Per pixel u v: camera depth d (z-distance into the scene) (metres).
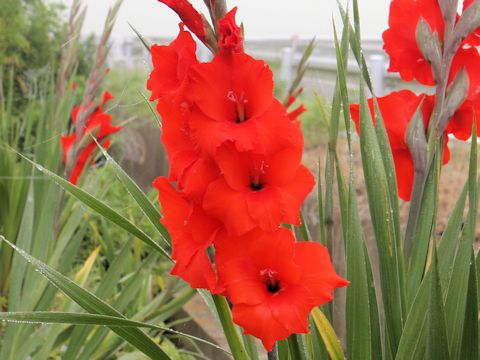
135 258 2.18
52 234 1.60
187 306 2.14
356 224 0.78
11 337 1.39
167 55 0.70
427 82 0.92
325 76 4.12
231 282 0.67
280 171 0.67
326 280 0.67
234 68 0.65
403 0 0.90
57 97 1.87
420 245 0.87
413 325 0.77
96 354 1.53
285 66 4.50
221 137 0.63
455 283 0.79
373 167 0.83
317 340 0.91
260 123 0.65
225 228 0.68
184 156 0.68
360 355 0.79
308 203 2.06
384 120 0.91
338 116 0.92
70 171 1.50
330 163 0.94
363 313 0.78
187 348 2.10
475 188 0.77
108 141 1.68
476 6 0.83
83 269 1.82
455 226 0.83
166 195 0.70
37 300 1.50
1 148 2.05
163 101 0.70
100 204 0.79
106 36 1.47
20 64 3.71
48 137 1.88
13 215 1.98
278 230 0.67
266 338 0.66
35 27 3.75
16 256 1.47
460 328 0.79
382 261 0.84
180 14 0.70
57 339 1.54
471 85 0.88
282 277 0.68
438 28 0.88
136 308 1.94
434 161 0.80
